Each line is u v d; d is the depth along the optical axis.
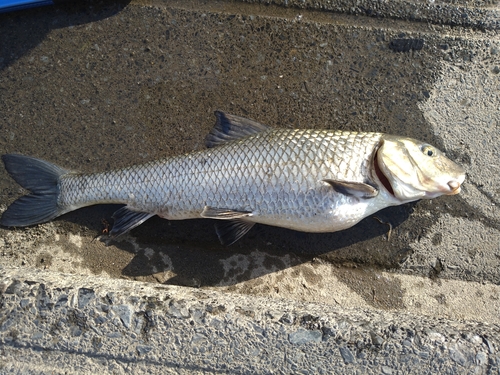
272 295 0.40
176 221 0.41
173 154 0.42
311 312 0.33
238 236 0.39
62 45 0.43
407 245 0.41
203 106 0.43
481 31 0.43
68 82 0.43
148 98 0.43
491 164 0.41
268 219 0.37
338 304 0.40
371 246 0.41
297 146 0.36
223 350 0.32
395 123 0.42
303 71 0.43
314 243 0.41
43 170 0.40
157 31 0.43
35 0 0.42
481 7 0.43
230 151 0.37
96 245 0.41
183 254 0.41
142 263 0.41
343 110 0.42
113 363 0.32
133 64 0.43
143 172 0.38
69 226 0.41
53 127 0.43
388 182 0.38
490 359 0.31
